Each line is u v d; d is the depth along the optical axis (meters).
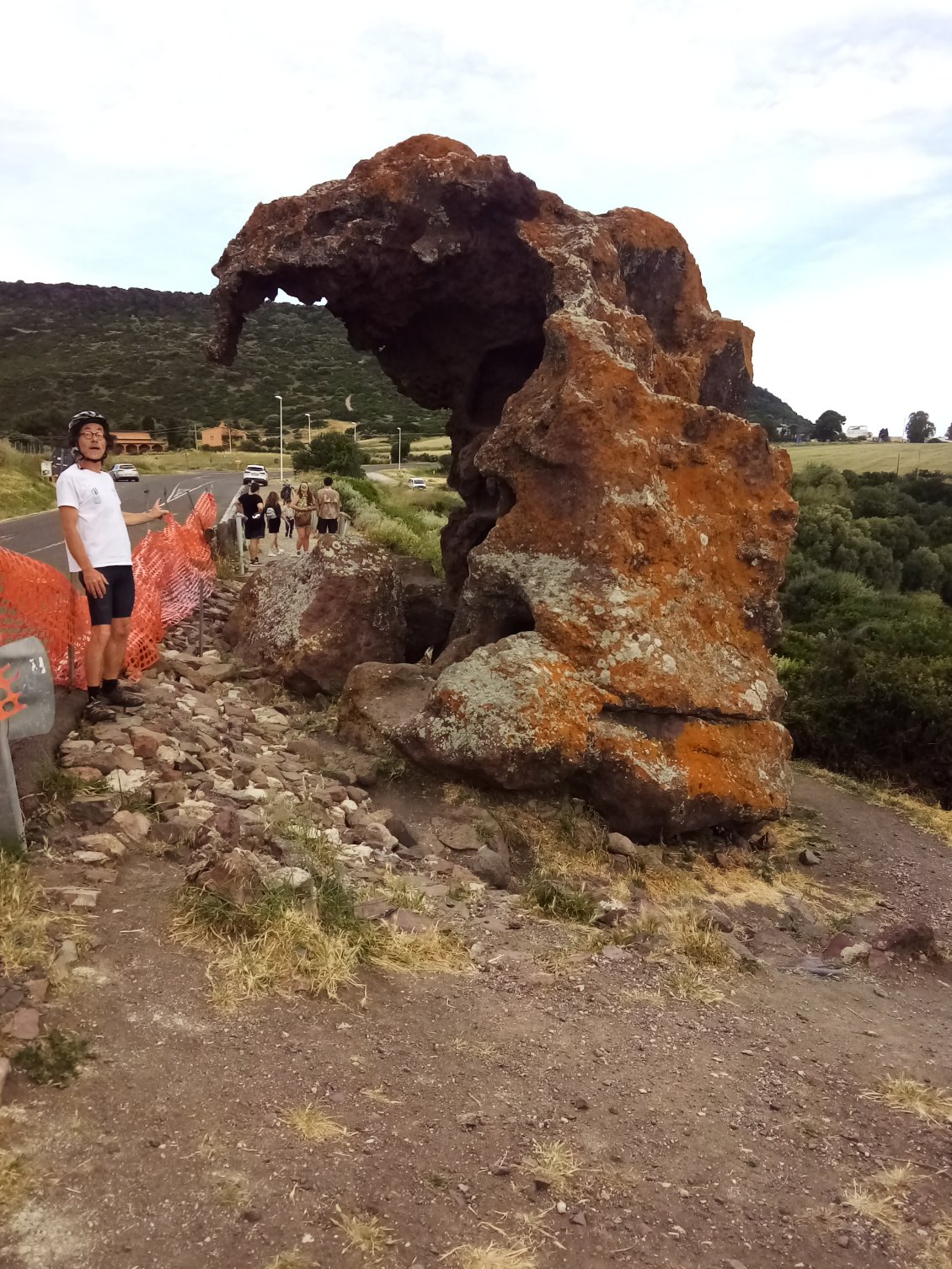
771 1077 3.54
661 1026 3.80
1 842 3.77
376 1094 2.96
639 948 4.56
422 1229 2.44
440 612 8.61
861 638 13.02
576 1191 2.69
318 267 7.03
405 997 3.63
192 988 3.30
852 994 4.59
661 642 5.95
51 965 3.17
